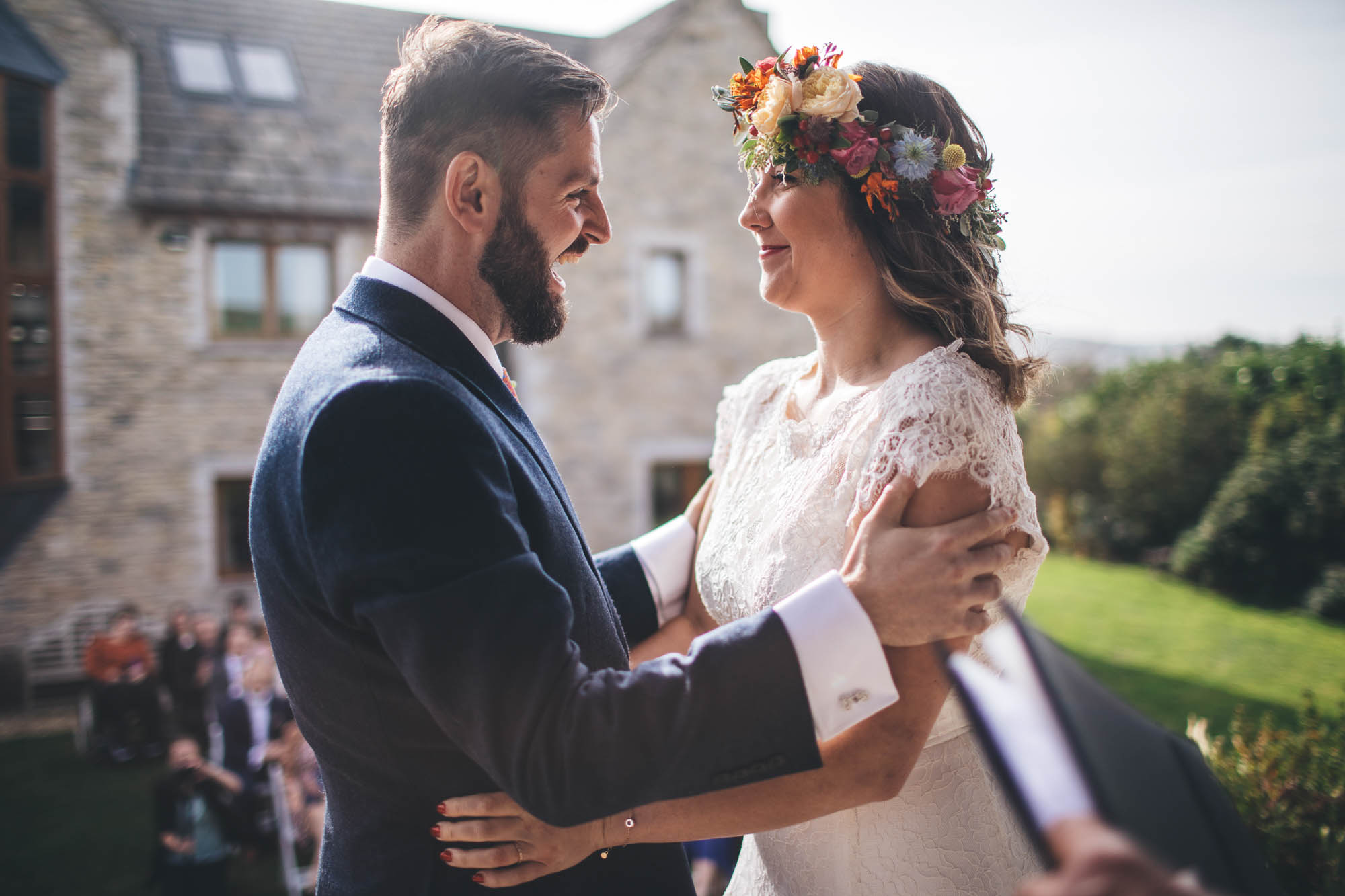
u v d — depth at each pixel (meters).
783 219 1.32
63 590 8.79
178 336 9.03
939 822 1.25
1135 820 0.59
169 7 10.00
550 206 1.16
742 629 0.97
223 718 5.07
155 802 4.57
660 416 10.16
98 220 8.80
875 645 0.97
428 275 1.14
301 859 4.97
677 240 10.14
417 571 0.91
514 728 0.89
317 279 9.39
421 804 1.06
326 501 0.94
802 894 1.34
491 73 1.12
